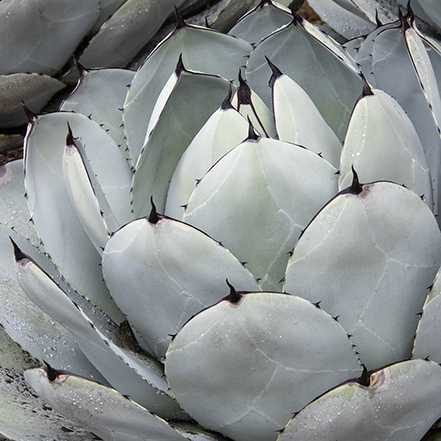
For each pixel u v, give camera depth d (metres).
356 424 1.16
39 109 1.59
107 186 1.29
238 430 1.20
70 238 1.27
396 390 1.15
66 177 1.22
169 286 1.19
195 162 1.23
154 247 1.17
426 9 1.41
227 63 1.32
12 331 1.27
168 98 1.24
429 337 1.19
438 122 1.24
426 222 1.18
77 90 1.34
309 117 1.23
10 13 1.43
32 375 1.20
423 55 1.25
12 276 1.30
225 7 1.52
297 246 1.17
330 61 1.27
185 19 1.59
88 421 1.20
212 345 1.16
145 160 1.24
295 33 1.28
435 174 1.26
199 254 1.17
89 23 1.49
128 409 1.18
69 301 1.18
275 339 1.16
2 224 1.31
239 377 1.17
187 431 1.22
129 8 1.48
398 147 1.21
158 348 1.24
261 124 1.24
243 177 1.18
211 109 1.27
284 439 1.17
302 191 1.19
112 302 1.27
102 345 1.20
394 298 1.19
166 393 1.21
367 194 1.16
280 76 1.23
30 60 1.49
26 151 1.26
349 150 1.20
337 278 1.18
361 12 1.49
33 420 1.25
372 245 1.17
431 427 1.23
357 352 1.20
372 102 1.20
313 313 1.15
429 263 1.19
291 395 1.18
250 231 1.20
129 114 1.30
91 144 1.29
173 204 1.25
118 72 1.34
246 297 1.14
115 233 1.19
